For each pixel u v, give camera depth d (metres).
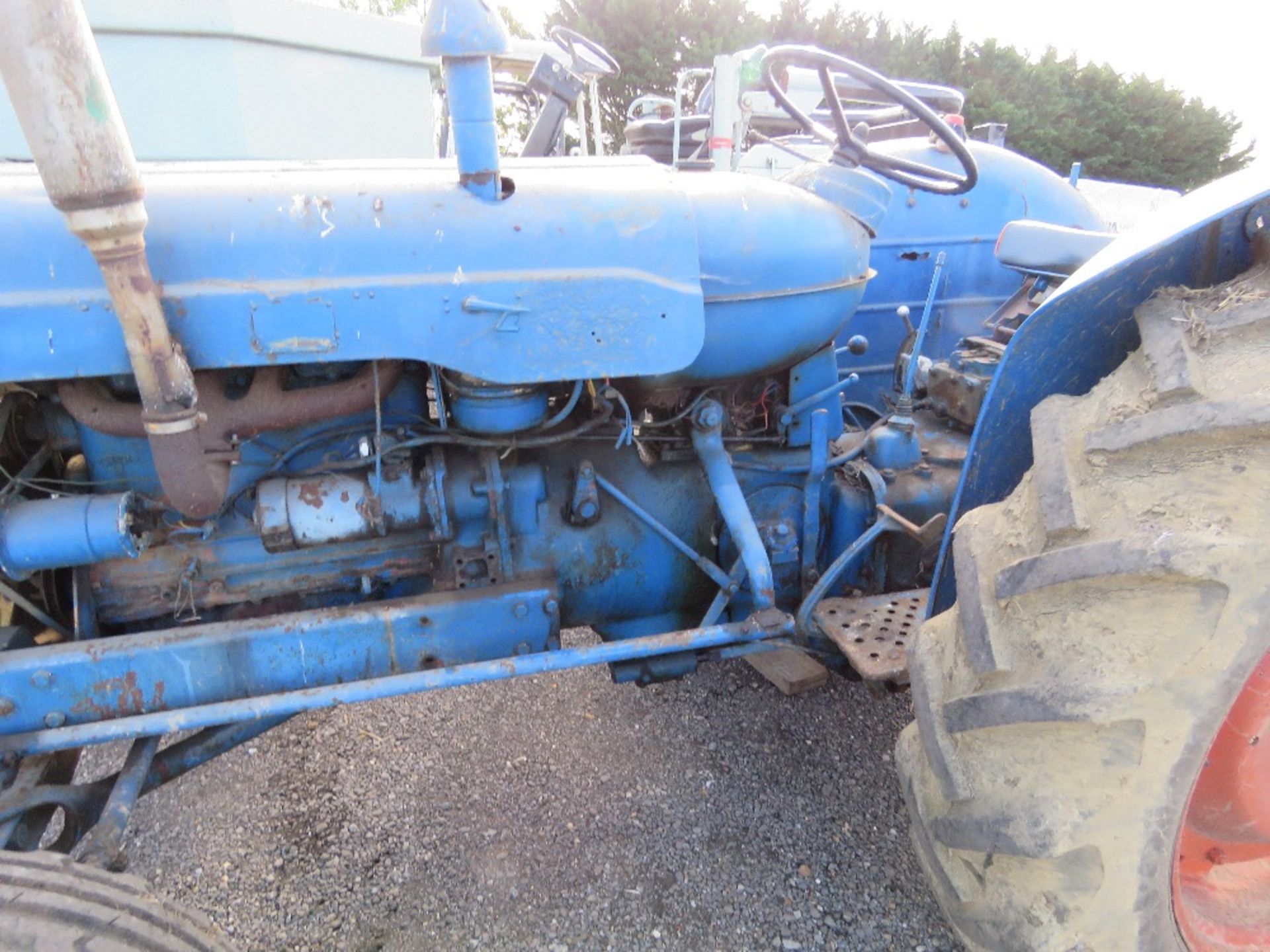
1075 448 1.21
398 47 2.54
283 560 1.71
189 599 1.66
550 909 1.77
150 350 1.14
